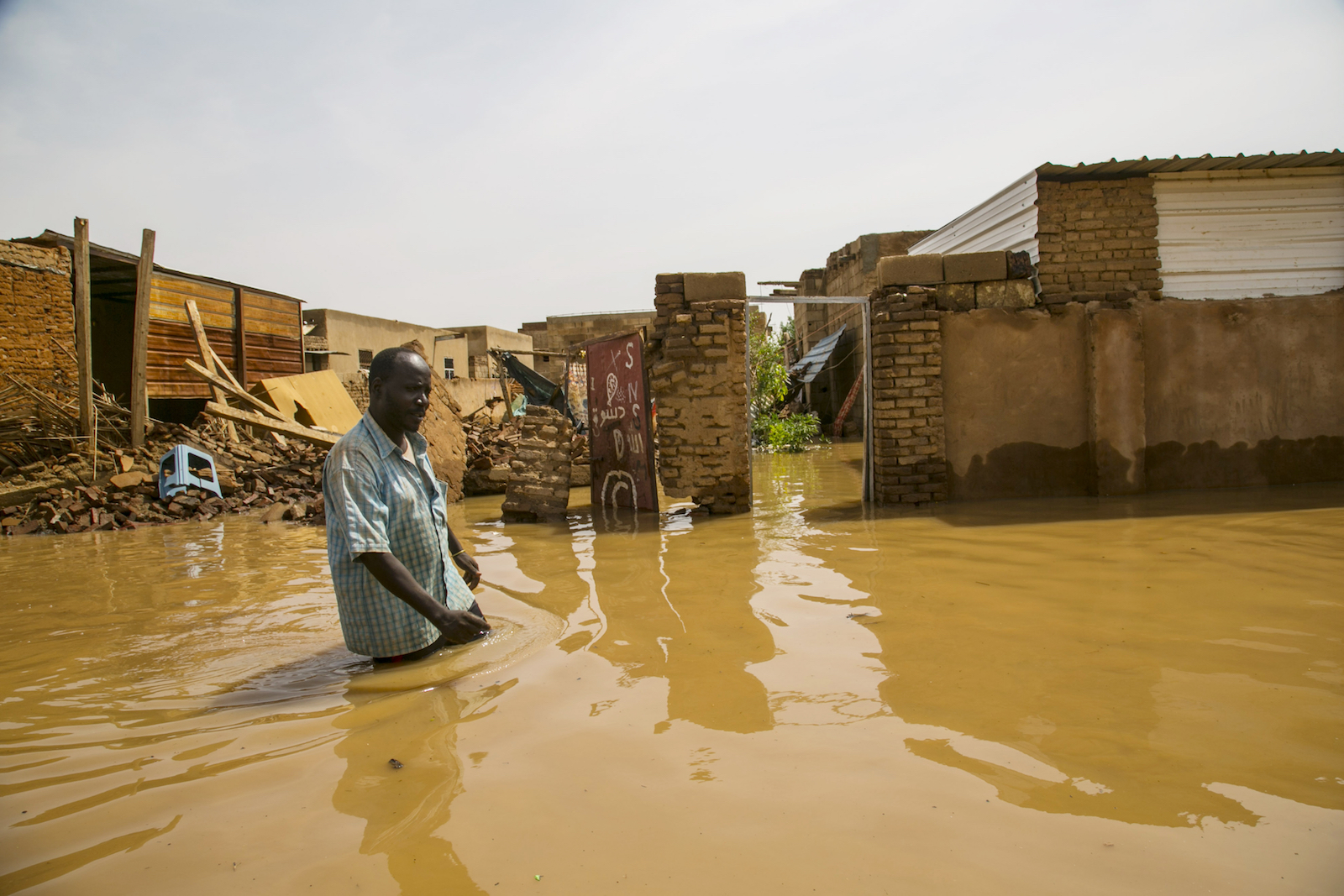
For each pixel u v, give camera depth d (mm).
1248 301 8016
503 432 19203
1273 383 8039
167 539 7934
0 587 5719
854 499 8594
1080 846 1859
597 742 2529
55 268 12320
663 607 4223
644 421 8039
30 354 11930
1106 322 7789
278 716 2863
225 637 4082
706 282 7855
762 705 2801
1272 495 7367
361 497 3264
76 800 2238
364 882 1803
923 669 3102
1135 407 7828
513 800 2168
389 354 3455
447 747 2541
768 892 1719
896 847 1878
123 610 4785
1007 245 8977
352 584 3404
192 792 2273
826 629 3682
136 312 11406
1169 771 2221
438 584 3641
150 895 1770
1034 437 8023
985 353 7988
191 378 15219
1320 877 1713
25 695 3221
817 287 25562
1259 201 8250
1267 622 3535
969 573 4715
